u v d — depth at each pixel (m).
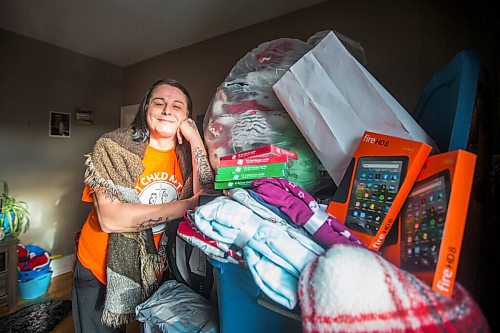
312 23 1.90
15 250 2.12
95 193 0.92
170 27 2.28
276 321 0.53
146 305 0.85
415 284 0.36
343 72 0.65
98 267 1.06
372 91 0.62
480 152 0.72
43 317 1.96
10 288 2.08
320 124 0.66
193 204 0.90
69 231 2.85
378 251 0.48
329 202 0.63
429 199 0.44
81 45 2.68
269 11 1.99
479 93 0.75
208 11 2.01
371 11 1.67
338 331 0.34
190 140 0.99
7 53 2.39
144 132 0.98
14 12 2.06
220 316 0.62
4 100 2.39
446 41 1.43
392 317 0.33
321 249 0.48
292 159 0.72
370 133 0.58
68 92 2.80
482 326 0.36
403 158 0.51
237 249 0.53
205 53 2.53
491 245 0.64
